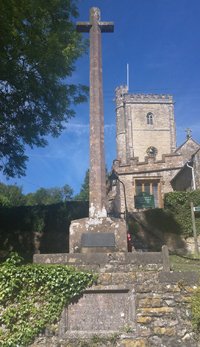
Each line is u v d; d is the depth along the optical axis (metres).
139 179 28.92
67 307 8.22
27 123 16.66
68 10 15.73
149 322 8.09
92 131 11.02
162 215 19.23
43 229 19.80
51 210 20.11
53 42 13.78
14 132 16.95
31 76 14.90
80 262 8.90
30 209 20.25
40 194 63.00
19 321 7.99
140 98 54.19
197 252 16.28
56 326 8.03
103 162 10.80
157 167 29.09
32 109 16.44
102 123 11.17
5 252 18.36
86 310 8.20
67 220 19.77
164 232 19.00
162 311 8.18
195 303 8.13
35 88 15.21
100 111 11.25
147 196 28.50
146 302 8.25
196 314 7.99
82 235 9.91
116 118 55.41
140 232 19.09
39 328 7.97
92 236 9.88
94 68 11.76
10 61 13.48
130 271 8.65
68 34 15.33
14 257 8.49
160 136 53.28
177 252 17.94
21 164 18.20
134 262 8.79
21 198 57.38
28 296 8.18
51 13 15.03
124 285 8.36
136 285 8.38
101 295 8.33
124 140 53.66
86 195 49.69
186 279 8.44
